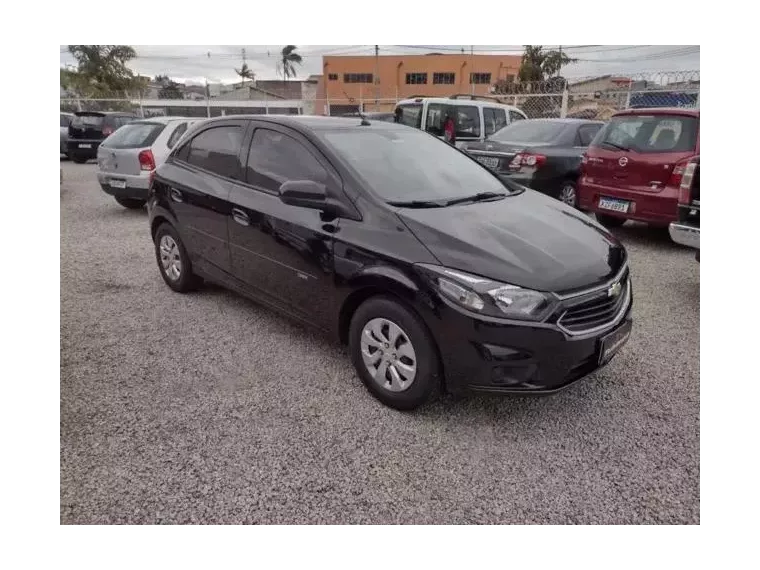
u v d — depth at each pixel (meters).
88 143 15.91
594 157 6.89
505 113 11.55
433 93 42.47
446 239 2.88
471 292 2.66
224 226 4.07
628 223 8.17
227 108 26.69
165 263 4.96
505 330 2.64
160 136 8.16
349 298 3.19
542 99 14.35
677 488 2.53
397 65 42.41
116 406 3.13
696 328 4.26
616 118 6.77
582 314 2.80
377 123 4.16
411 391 2.95
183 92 30.62
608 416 3.08
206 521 2.33
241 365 3.62
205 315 4.45
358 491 2.50
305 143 3.61
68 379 3.41
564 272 2.79
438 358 2.85
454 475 2.60
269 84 49.44
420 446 2.80
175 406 3.13
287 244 3.52
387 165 3.54
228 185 4.08
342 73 43.16
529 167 7.58
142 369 3.56
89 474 2.57
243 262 3.97
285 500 2.44
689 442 2.84
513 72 42.00
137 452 2.73
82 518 2.33
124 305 4.66
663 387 3.37
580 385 3.40
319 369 3.56
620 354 3.82
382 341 3.06
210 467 2.63
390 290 2.91
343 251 3.16
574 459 2.72
